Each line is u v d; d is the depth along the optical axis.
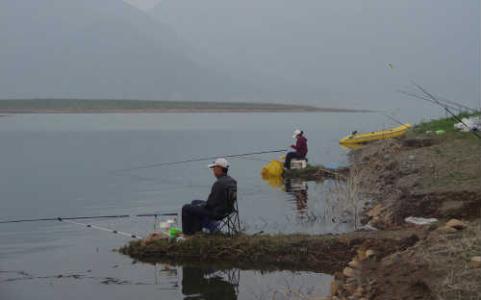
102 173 26.11
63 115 116.56
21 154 35.44
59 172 26.55
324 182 21.78
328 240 11.21
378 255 10.00
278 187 20.70
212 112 154.00
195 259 11.48
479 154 15.14
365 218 13.87
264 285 9.91
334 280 9.42
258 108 182.38
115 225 14.77
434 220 11.56
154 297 9.47
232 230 12.40
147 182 23.08
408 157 17.44
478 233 8.85
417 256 8.51
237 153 35.44
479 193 11.77
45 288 9.92
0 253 12.19
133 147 40.38
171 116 115.44
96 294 9.69
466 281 7.18
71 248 12.54
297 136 24.33
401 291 7.62
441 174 13.79
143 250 11.89
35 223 15.16
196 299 9.40
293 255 11.16
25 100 174.50
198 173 25.92
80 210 17.12
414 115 101.00
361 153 26.88
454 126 22.03
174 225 14.09
